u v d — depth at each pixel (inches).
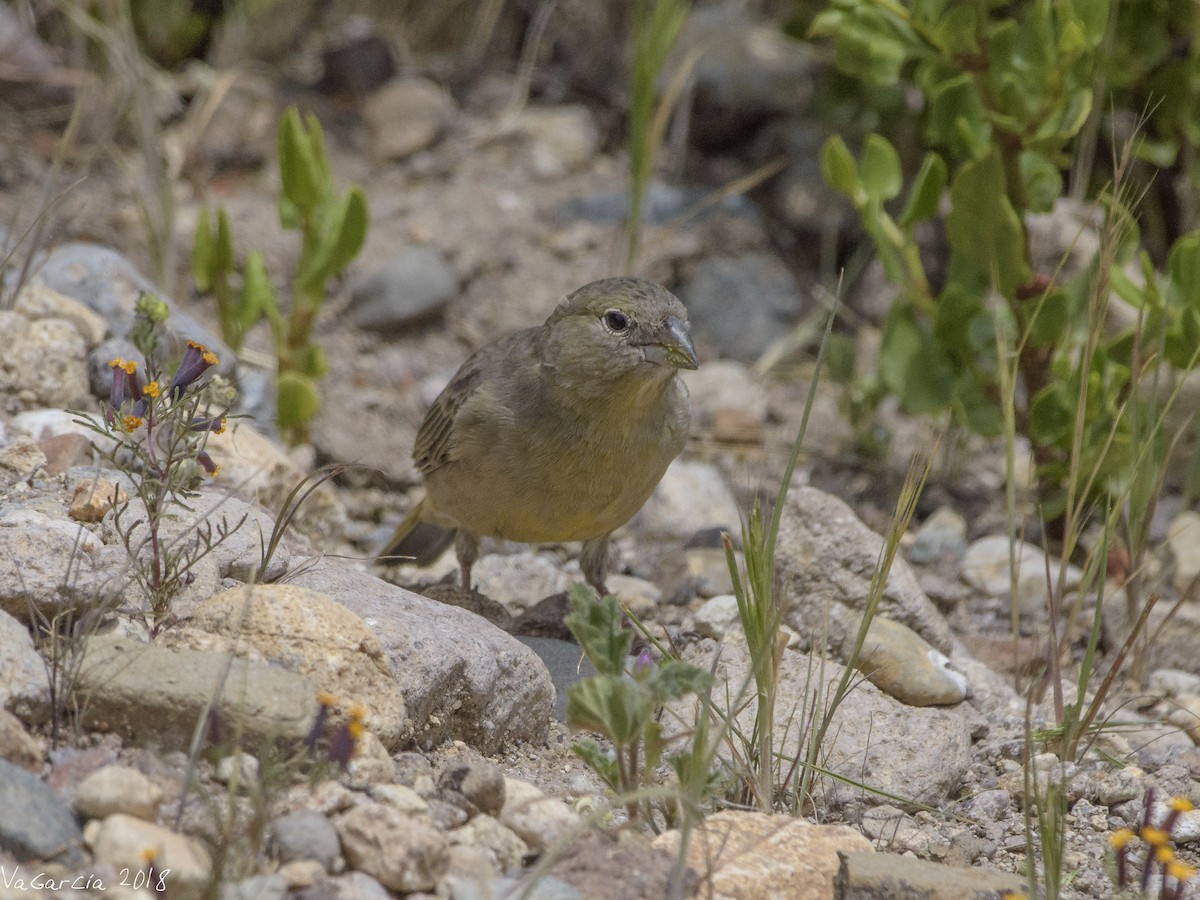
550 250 633.0
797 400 595.5
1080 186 545.6
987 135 445.4
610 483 357.1
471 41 756.6
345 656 258.8
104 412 301.1
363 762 242.5
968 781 315.6
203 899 196.1
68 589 261.7
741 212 650.2
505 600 422.9
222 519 305.6
